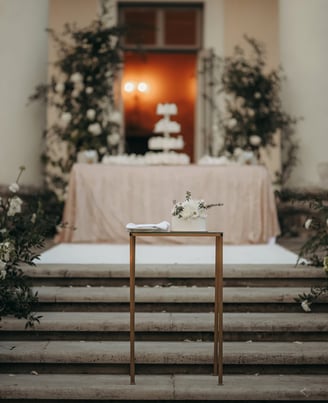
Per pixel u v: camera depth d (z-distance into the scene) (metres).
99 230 7.19
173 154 7.42
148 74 11.05
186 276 5.13
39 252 6.33
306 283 5.12
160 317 4.58
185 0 10.46
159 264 5.44
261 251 6.57
